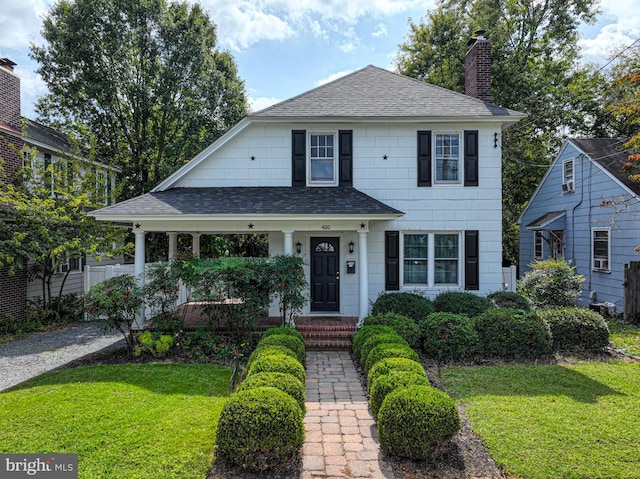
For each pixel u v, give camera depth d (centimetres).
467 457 426
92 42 1762
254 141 1100
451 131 1079
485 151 1075
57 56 1762
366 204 970
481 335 782
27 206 1112
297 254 1010
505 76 2028
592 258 1480
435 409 416
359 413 553
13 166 1229
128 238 1841
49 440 448
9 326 1102
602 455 420
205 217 912
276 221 949
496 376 671
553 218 1658
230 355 805
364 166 1088
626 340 959
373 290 1079
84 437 455
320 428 505
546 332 771
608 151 1520
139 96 1841
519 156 2205
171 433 464
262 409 411
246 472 400
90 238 1221
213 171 1106
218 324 899
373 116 1045
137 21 1825
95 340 1013
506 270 1102
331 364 782
